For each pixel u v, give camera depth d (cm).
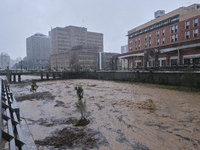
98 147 881
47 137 1016
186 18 4338
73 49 12162
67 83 4666
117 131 1100
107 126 1195
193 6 5194
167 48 3597
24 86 4122
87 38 14350
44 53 18150
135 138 987
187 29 4234
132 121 1288
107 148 869
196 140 936
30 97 2439
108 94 2569
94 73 6075
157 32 5397
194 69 2783
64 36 13200
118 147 879
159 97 2189
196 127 1127
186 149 844
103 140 965
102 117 1409
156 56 3872
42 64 16838
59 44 12950
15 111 915
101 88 3334
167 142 925
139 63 5881
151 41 5703
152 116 1398
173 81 3142
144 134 1041
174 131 1073
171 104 1788
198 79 2661
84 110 1351
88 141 953
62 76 7219
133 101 1984
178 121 1258
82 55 10706
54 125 1235
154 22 5700
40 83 4809
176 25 4603
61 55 12000
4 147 379
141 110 1592
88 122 1280
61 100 2175
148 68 4088
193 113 1438
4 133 428
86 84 4231
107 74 5369
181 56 3894
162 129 1116
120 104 1862
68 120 1346
